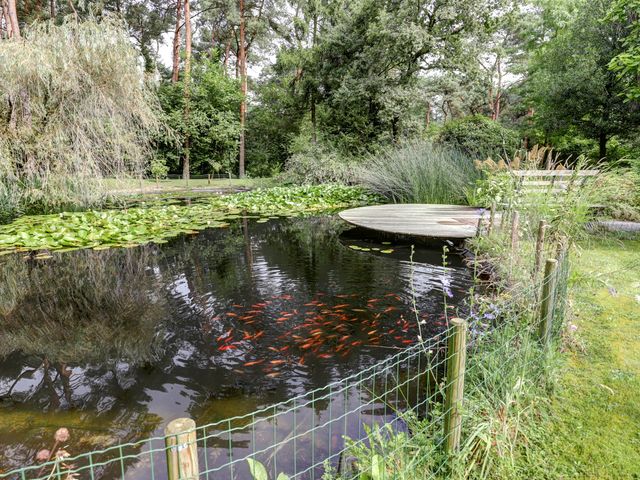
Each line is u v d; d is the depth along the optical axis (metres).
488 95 20.73
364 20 14.52
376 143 14.12
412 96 13.23
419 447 1.46
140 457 1.69
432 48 12.58
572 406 1.81
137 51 7.52
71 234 5.88
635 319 2.67
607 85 9.76
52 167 7.13
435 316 3.10
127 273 4.39
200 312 3.28
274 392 2.17
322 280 4.03
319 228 7.11
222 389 2.21
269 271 4.39
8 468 1.63
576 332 2.51
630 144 10.12
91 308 3.43
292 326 2.98
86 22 6.95
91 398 2.14
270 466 1.61
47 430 1.88
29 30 6.83
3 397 2.16
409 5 12.30
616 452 1.53
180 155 18.75
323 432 1.82
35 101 6.76
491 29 12.37
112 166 7.73
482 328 2.34
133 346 2.74
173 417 1.97
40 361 2.57
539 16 16.94
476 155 10.35
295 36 19.94
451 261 4.68
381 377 2.29
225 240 6.09
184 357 2.57
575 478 1.42
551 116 11.06
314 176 13.00
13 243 5.56
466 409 1.55
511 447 1.52
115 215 7.45
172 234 6.32
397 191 9.34
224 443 1.76
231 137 19.45
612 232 5.04
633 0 5.54
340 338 2.78
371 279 4.04
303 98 18.56
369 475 1.36
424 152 9.46
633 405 1.80
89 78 6.82
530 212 4.05
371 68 13.96
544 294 2.02
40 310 3.41
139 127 7.84
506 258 3.22
